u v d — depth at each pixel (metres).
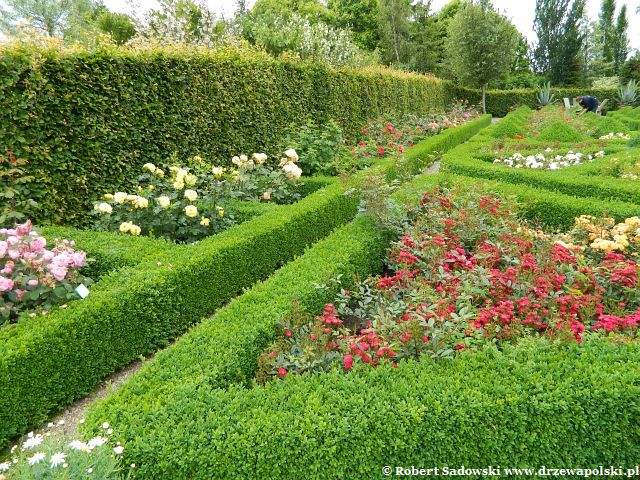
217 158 7.71
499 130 15.11
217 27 13.59
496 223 5.13
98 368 3.38
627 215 5.41
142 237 4.82
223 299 4.59
